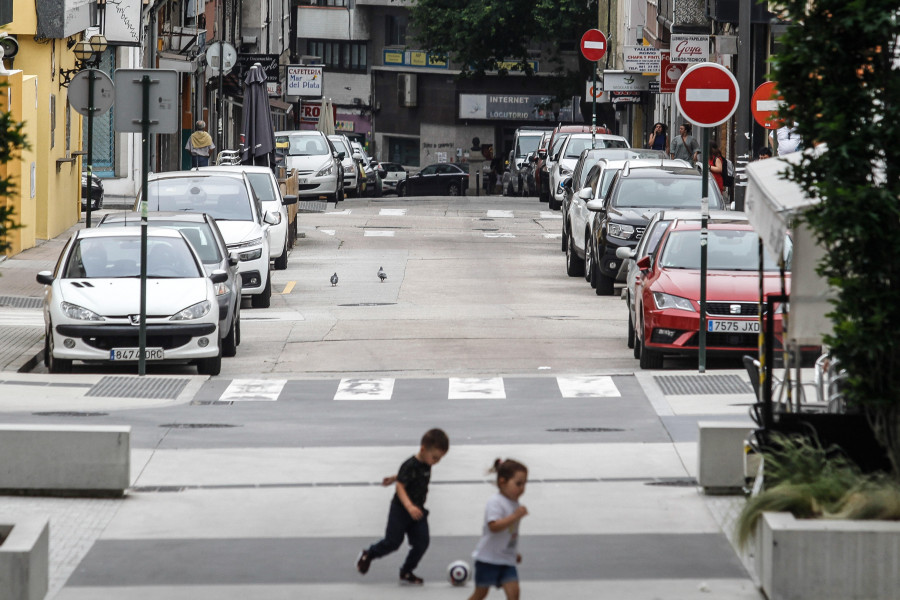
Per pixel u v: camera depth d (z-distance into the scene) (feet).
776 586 68.69
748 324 151.94
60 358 151.12
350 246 310.45
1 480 94.99
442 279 250.57
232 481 99.66
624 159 269.64
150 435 116.37
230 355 168.04
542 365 160.76
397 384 147.02
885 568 68.18
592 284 238.48
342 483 98.89
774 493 72.74
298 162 434.30
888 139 72.02
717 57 376.07
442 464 104.68
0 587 68.08
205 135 369.71
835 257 73.72
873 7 71.61
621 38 621.72
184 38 458.50
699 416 123.24
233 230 212.43
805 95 75.15
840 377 85.56
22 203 268.62
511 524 67.21
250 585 75.36
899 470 75.46
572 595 73.00
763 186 77.41
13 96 262.26
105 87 177.58
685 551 81.15
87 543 83.71
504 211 413.39
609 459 106.11
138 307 151.12
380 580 76.13
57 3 280.31
